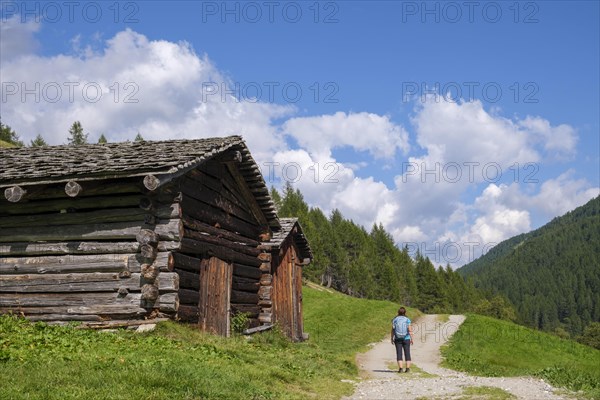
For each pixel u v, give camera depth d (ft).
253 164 58.65
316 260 335.88
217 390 28.04
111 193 45.57
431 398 35.73
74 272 45.01
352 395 36.96
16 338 35.70
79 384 25.71
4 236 47.01
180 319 47.14
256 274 67.31
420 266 430.61
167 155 45.75
